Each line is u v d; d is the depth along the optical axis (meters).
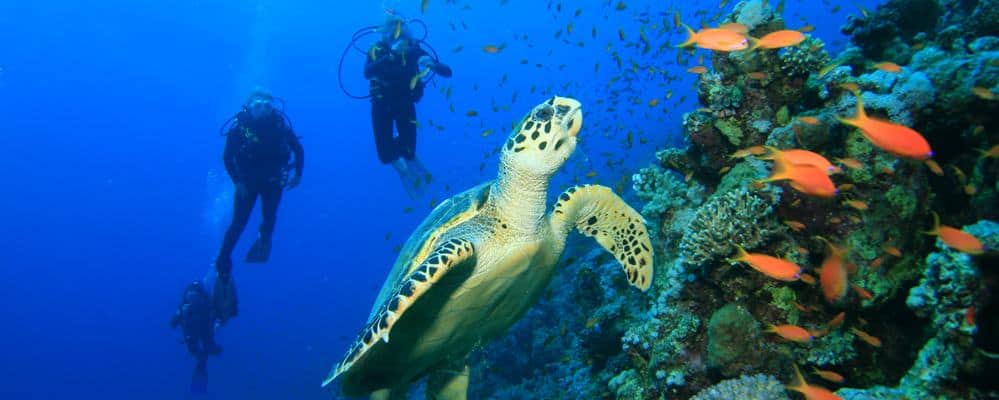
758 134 4.98
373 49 11.34
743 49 3.61
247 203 12.68
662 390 4.48
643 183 5.93
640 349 5.03
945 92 4.37
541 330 12.72
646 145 30.16
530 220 4.81
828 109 4.65
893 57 7.23
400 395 6.47
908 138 2.85
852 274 3.91
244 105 12.25
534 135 4.54
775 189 4.18
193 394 37.03
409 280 3.95
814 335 4.00
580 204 5.33
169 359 61.91
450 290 4.62
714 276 4.43
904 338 4.07
